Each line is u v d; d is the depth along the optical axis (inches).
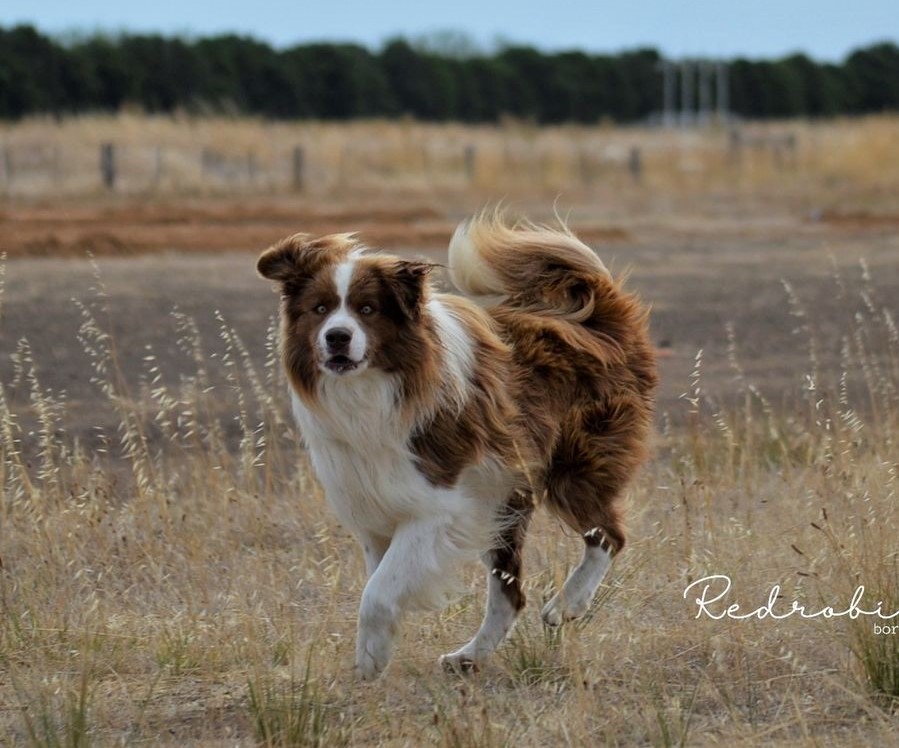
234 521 497.4
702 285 1109.1
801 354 824.3
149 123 2257.6
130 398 630.5
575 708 338.6
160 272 1146.7
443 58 3656.5
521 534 399.2
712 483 499.8
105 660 386.0
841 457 478.6
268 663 387.2
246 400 708.0
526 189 2084.2
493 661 387.5
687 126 3405.5
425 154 2299.5
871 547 407.5
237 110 2733.8
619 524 418.0
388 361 359.9
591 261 430.6
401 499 367.6
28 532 474.6
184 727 349.1
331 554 458.0
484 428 375.2
